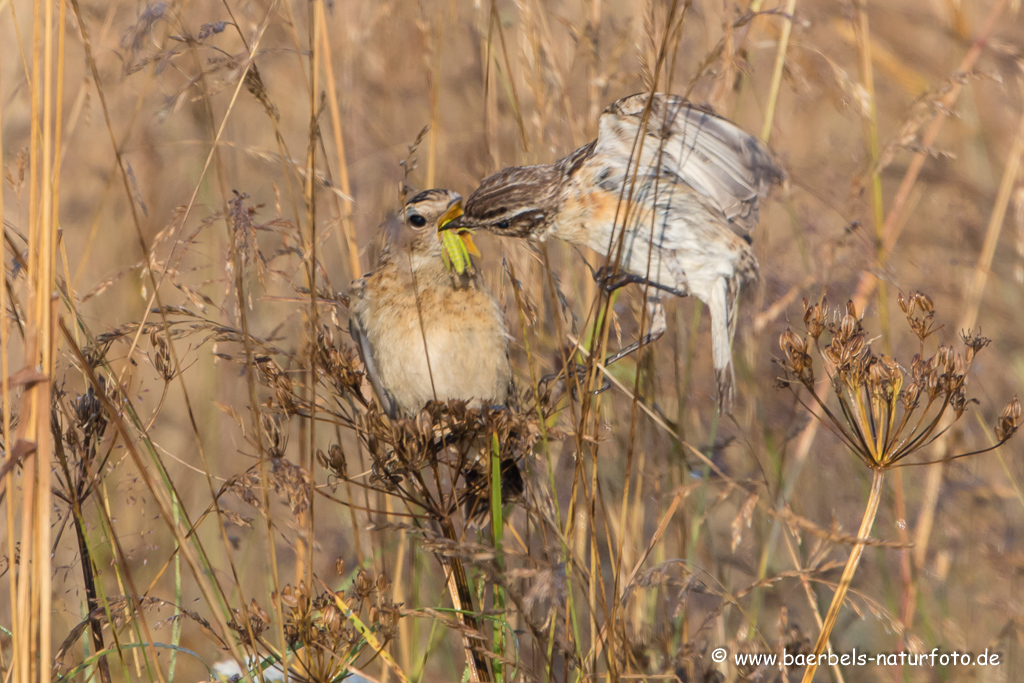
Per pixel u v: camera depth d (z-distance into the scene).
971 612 9.45
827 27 10.06
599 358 7.23
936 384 5.82
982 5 11.81
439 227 7.70
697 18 8.87
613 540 8.41
